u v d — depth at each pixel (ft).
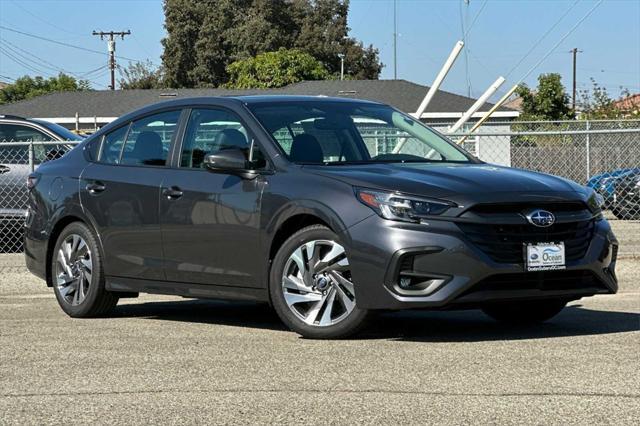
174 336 26.48
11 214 52.49
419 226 23.76
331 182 25.18
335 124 28.48
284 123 27.81
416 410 17.48
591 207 25.59
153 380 20.56
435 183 24.54
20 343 25.70
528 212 24.25
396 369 21.01
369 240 24.06
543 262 24.30
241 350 23.85
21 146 53.06
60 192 32.07
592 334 25.63
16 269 45.96
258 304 34.88
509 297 24.09
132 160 30.58
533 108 174.09
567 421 16.60
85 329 28.30
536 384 19.29
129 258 29.84
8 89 278.67
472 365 21.26
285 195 25.76
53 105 179.32
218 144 28.27
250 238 26.48
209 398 18.83
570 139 86.84
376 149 29.22
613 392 18.53
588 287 25.45
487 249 23.84
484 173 25.72
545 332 26.27
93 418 17.57
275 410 17.76
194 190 27.99
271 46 260.83
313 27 274.57
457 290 23.53
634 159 79.41
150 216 29.12
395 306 23.79
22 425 17.25
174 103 30.27
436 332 26.50
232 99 28.99
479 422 16.61
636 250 47.42
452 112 169.78
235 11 266.36
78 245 31.42
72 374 21.44
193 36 267.39
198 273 27.91
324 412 17.52
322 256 25.14
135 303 35.73
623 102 171.01
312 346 24.14
